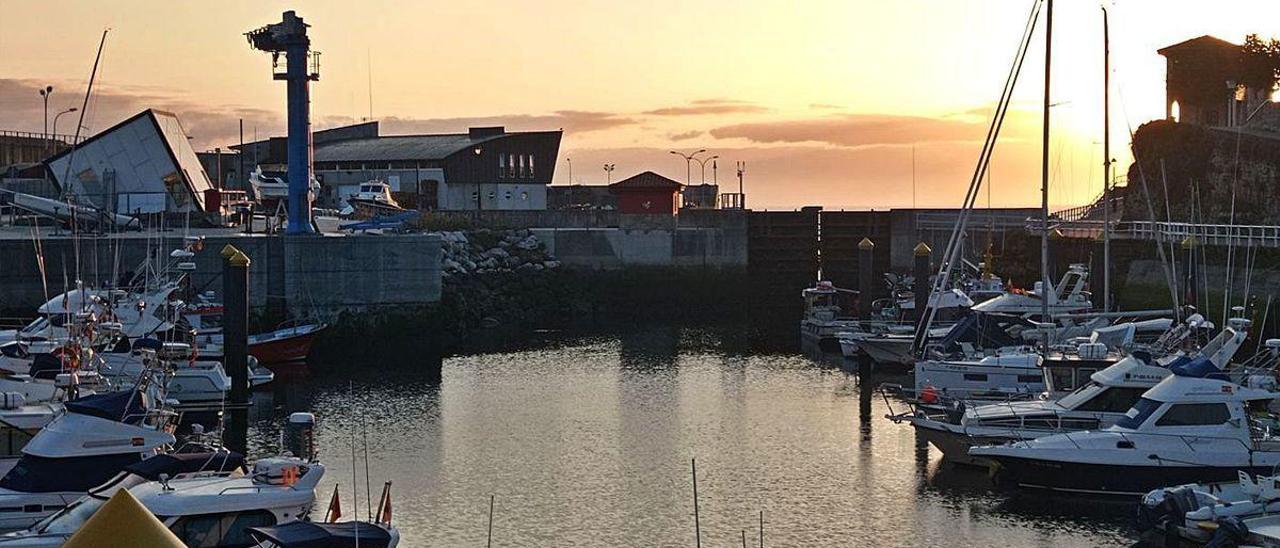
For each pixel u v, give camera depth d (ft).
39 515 103.76
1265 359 170.91
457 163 417.49
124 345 175.42
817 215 350.84
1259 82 339.98
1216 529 104.01
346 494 128.67
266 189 345.92
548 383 202.59
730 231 350.23
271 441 154.81
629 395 190.90
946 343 192.24
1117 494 123.03
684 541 114.83
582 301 336.29
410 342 252.42
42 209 269.44
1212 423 121.90
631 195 360.07
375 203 352.69
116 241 222.07
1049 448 123.54
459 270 308.60
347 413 174.40
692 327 292.81
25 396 129.59
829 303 292.61
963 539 113.91
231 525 94.94
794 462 143.74
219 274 241.76
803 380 206.08
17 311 233.35
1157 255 245.04
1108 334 178.40
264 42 252.62
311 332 222.28
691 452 149.69
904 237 347.77
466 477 137.49
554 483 135.23
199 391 171.42
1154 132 321.52
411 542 113.91
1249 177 292.61
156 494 95.04
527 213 349.61
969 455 132.57
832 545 113.09
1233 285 217.56
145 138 295.89
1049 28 180.55
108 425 106.73
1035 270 300.81
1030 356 164.86
